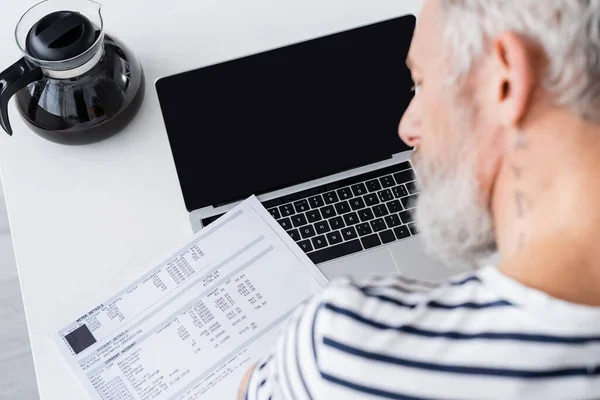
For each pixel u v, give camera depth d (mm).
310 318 412
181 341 729
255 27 895
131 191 803
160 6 905
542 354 347
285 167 805
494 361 353
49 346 726
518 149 376
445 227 488
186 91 834
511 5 347
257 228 781
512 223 397
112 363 719
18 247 769
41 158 813
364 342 378
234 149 811
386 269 770
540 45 342
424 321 374
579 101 343
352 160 811
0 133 821
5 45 879
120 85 783
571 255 359
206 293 750
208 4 909
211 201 790
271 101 833
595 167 356
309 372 398
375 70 848
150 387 709
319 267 769
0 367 1286
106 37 795
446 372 360
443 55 386
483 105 382
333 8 906
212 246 771
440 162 443
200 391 709
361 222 789
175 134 815
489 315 362
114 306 744
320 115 827
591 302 352
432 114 422
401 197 801
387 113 830
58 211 789
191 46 884
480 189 423
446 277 767
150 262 768
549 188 370
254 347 728
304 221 787
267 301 748
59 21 736
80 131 781
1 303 1320
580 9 331
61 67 732
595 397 350
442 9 383
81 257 768
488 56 365
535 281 361
